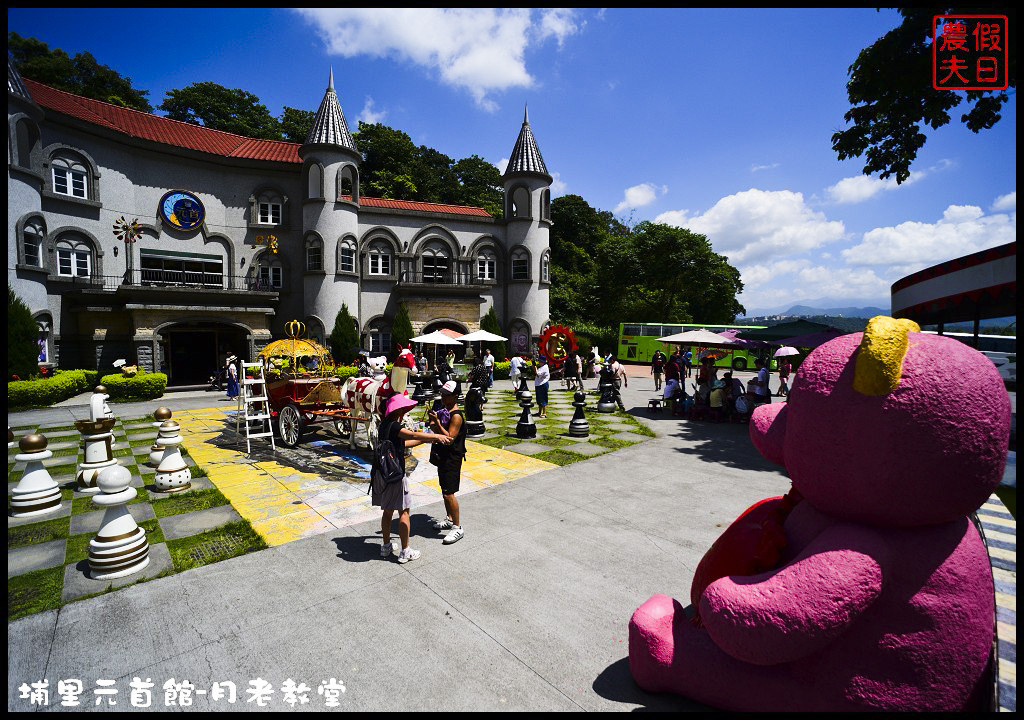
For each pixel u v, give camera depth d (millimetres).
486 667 3166
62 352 20375
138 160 23219
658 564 4602
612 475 7656
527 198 30750
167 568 4531
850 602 1959
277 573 4434
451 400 5219
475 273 30078
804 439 2262
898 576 2061
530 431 10445
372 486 4676
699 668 2574
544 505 6250
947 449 1923
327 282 25641
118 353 20828
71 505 6207
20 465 7996
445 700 2869
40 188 19375
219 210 25344
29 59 36312
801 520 2447
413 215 28609
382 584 4230
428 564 4605
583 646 3381
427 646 3381
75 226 20750
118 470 4488
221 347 24922
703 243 40281
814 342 11422
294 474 7543
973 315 8414
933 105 8781
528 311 30625
